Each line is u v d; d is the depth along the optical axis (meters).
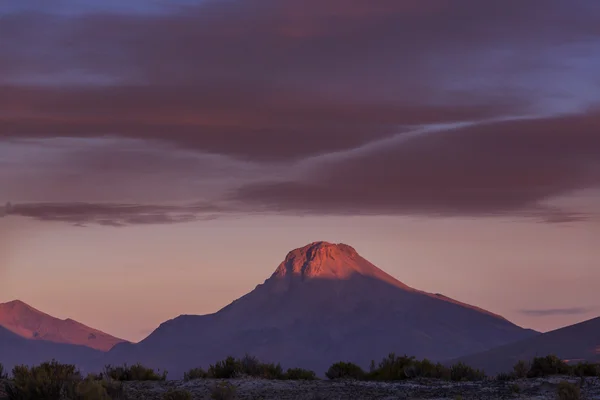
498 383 68.44
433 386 67.62
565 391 57.19
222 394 59.16
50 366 59.91
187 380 71.56
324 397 60.22
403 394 61.47
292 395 61.53
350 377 78.94
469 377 77.94
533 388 63.91
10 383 59.72
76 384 54.56
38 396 53.03
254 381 69.81
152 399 58.69
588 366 77.62
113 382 58.59
